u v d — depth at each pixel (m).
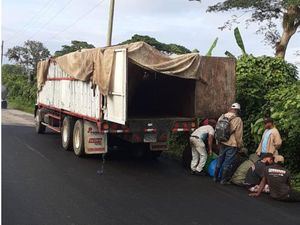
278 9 18.20
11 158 11.07
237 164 8.98
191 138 9.79
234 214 6.77
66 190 7.90
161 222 6.18
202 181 9.16
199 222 6.27
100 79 9.94
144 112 12.53
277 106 10.05
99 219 6.22
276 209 7.16
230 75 10.73
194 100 10.63
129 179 9.12
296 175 9.52
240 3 17.78
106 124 10.06
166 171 10.16
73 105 12.12
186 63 10.06
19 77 48.47
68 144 12.48
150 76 12.18
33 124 20.64
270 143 8.38
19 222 5.94
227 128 8.85
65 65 12.73
